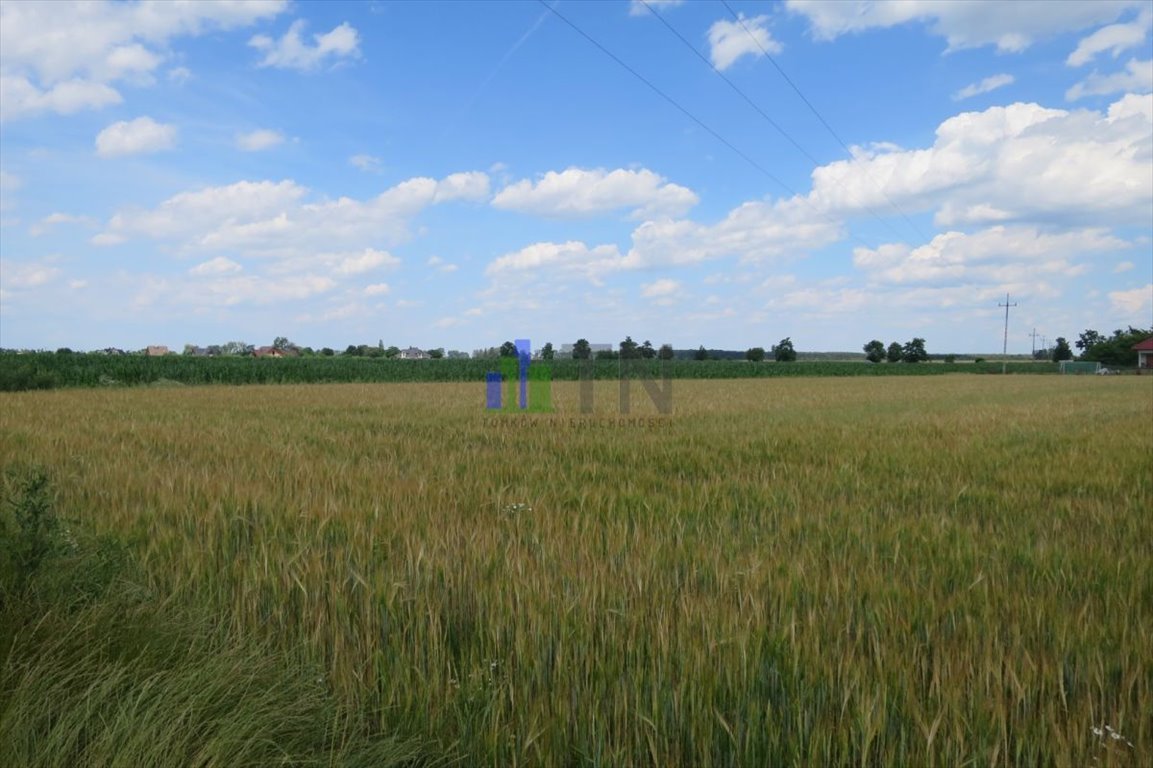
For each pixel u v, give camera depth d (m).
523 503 6.13
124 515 5.32
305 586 3.85
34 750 2.27
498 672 3.01
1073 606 3.70
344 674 3.01
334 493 6.45
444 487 6.88
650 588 3.92
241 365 43.38
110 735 2.27
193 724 2.47
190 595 3.82
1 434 10.69
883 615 3.49
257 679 2.87
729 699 2.77
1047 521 5.85
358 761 2.51
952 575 4.31
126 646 2.92
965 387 39.25
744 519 5.86
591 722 2.60
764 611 3.49
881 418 16.20
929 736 2.36
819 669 2.89
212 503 5.64
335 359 51.91
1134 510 6.21
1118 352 95.81
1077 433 12.86
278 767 2.44
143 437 10.88
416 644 3.19
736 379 57.50
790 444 11.07
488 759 2.55
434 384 38.59
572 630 3.28
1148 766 2.38
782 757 2.49
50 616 2.95
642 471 8.32
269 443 10.45
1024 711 2.68
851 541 5.14
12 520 3.58
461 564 4.23
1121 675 2.97
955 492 7.08
